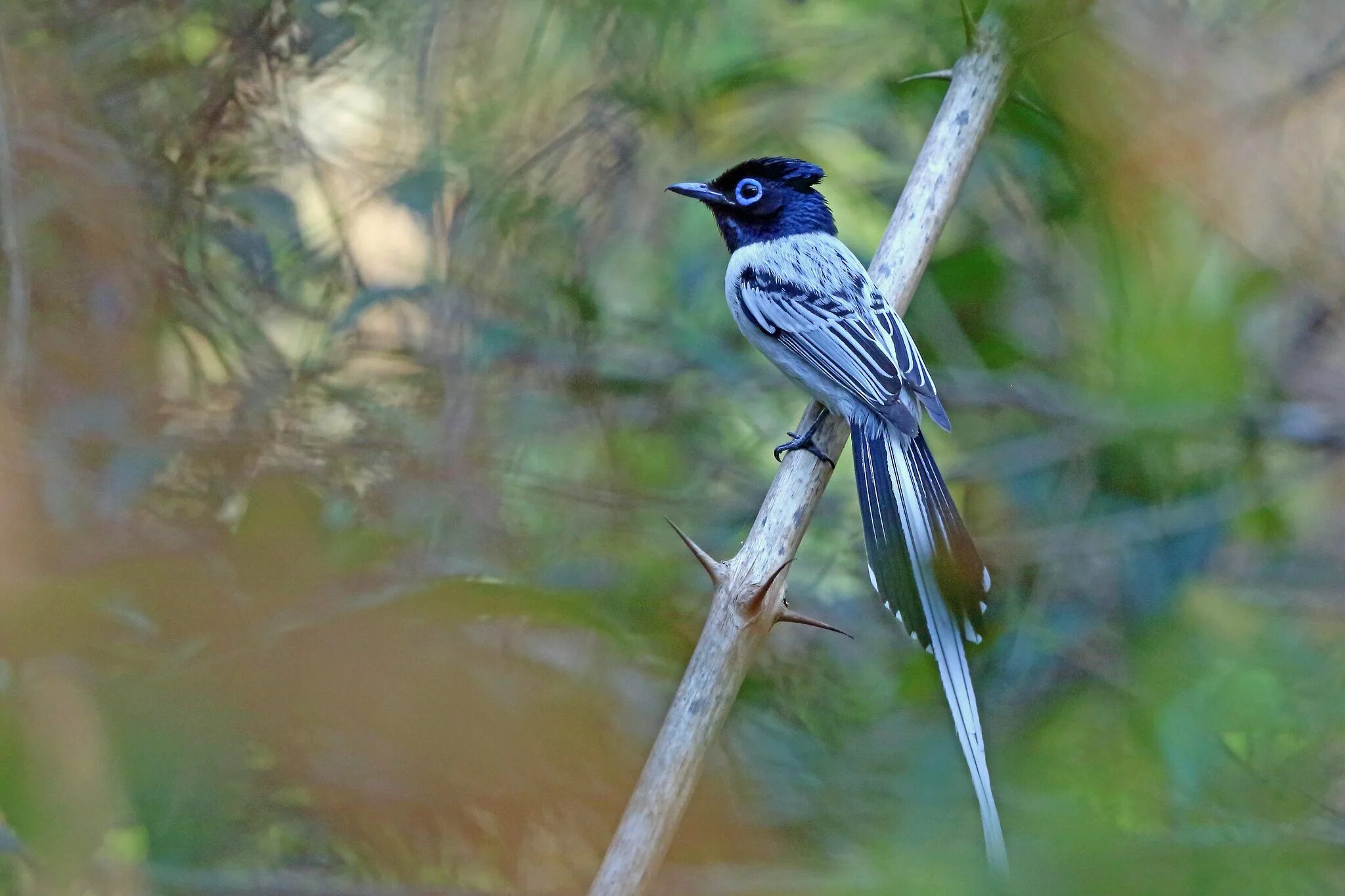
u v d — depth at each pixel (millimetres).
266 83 10961
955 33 11766
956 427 13219
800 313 10570
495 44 11828
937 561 8914
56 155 10219
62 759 8398
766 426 12750
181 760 8758
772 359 10953
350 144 11508
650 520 11555
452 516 10703
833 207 13125
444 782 9523
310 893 9016
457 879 9703
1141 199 10578
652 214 12867
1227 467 12062
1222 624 11492
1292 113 11727
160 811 8719
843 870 8430
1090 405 11734
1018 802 8461
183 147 10680
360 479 10516
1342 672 9938
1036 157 11273
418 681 9445
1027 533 12062
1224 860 7359
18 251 9758
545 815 9812
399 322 11461
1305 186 11711
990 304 12523
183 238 10664
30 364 9914
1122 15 10500
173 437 10172
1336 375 12414
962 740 7867
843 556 12219
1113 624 11312
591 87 12086
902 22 12172
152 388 10398
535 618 9906
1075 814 7367
